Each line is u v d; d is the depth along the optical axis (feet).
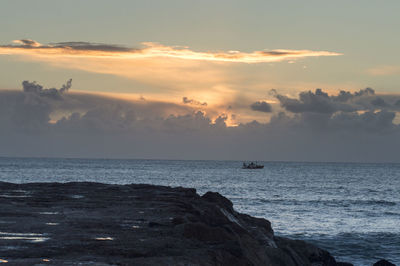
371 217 214.48
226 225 71.26
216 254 49.24
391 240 152.97
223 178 579.48
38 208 86.53
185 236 58.65
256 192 360.89
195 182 483.92
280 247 81.92
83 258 46.01
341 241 150.71
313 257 94.63
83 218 74.02
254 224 102.68
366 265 123.13
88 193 121.90
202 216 77.46
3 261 43.73
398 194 372.79
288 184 480.23
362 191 400.88
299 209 241.55
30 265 42.01
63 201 99.91
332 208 250.98
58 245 52.13
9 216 74.28
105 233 60.39
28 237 56.59
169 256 47.55
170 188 144.87
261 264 57.57
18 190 127.03
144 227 65.77
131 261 44.39
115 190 132.87
